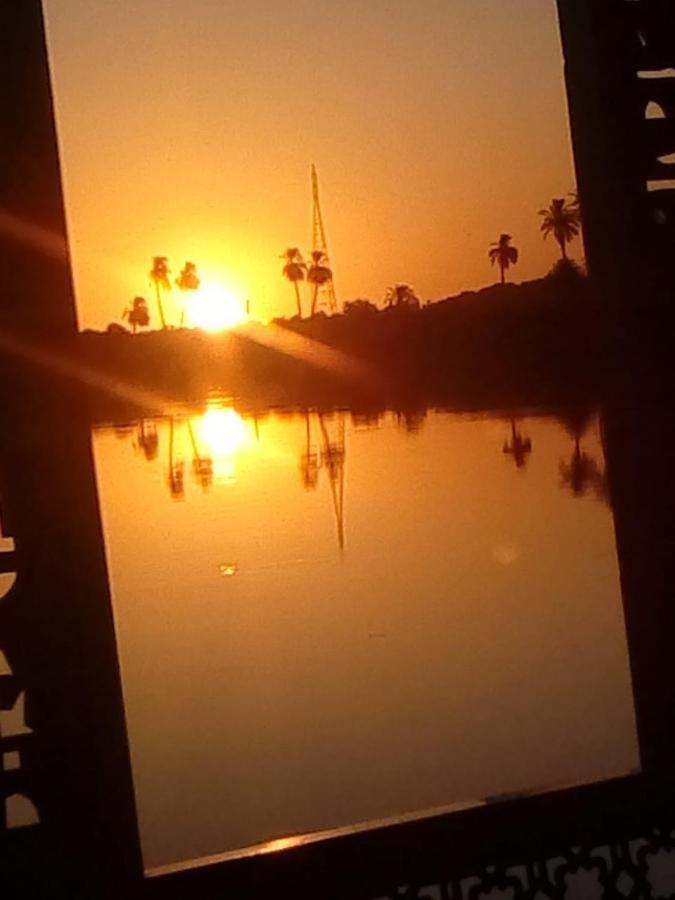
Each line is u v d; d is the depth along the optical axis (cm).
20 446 174
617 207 203
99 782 174
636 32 205
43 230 178
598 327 207
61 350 177
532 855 188
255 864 179
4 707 172
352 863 182
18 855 171
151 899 174
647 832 192
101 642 175
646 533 205
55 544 174
